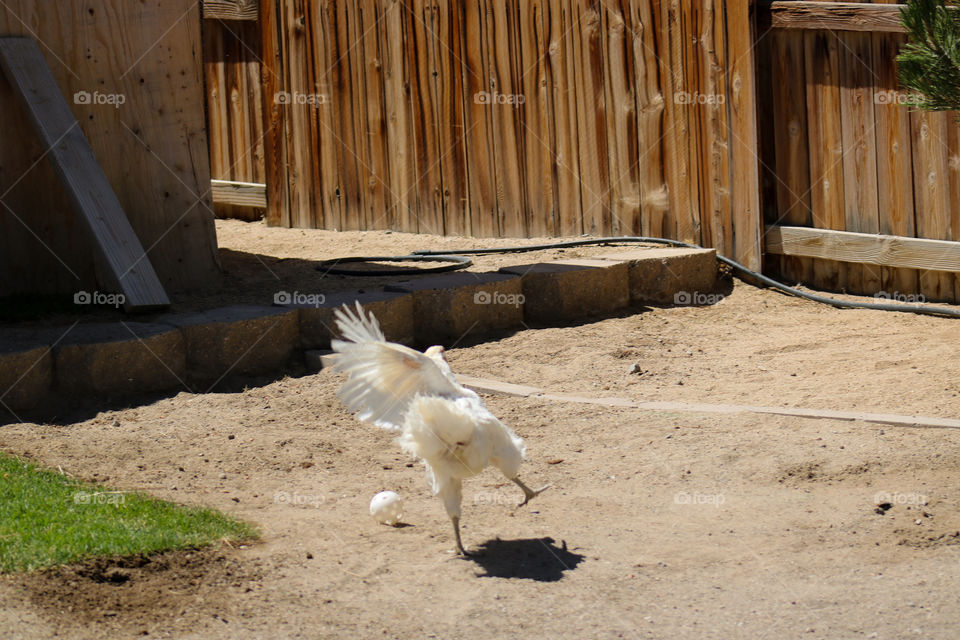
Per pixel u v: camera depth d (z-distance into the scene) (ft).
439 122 50.49
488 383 30.94
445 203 51.06
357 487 23.72
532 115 47.52
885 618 16.83
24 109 34.76
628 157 45.01
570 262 40.06
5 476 22.47
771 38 41.42
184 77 38.63
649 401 29.27
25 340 29.27
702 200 43.16
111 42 37.01
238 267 44.27
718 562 19.17
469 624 16.88
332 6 53.47
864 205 39.68
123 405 29.19
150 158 38.09
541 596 17.88
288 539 20.31
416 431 18.34
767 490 22.70
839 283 40.96
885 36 38.01
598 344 35.01
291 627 16.69
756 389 30.19
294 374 32.40
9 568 17.35
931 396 28.37
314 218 56.18
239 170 60.49
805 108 40.91
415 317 35.27
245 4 57.21
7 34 35.19
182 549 19.08
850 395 28.96
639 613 17.24
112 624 16.37
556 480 23.88
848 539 19.98
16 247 35.70
